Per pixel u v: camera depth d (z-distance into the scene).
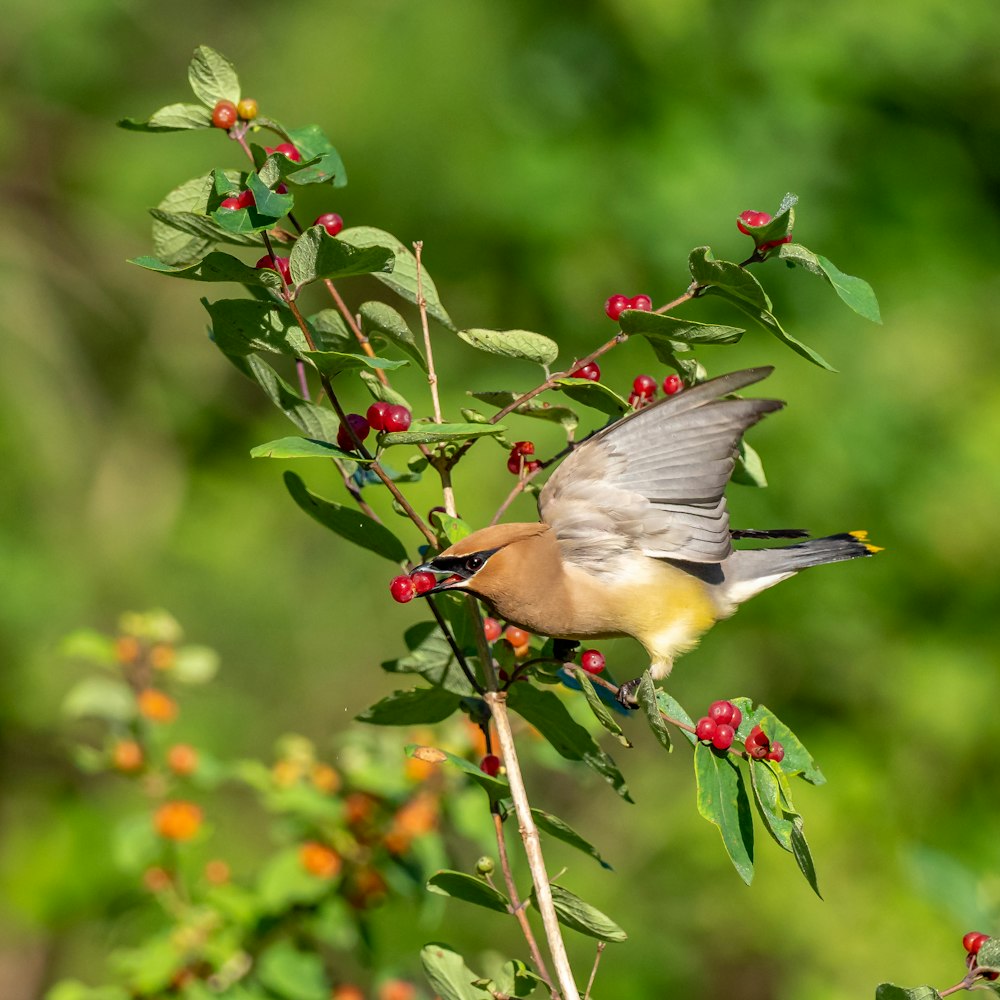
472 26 15.42
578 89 15.23
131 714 7.48
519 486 5.24
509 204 14.88
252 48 16.45
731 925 13.83
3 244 16.70
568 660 5.52
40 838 15.62
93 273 17.08
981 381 14.45
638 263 14.81
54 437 16.48
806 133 14.91
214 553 16.30
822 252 14.68
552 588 5.12
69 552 16.20
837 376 14.22
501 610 5.12
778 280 14.54
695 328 4.76
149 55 16.91
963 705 14.03
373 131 15.23
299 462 16.56
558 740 5.22
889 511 13.97
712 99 15.16
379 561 16.19
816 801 13.92
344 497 16.23
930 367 14.34
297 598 16.08
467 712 5.32
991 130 15.55
